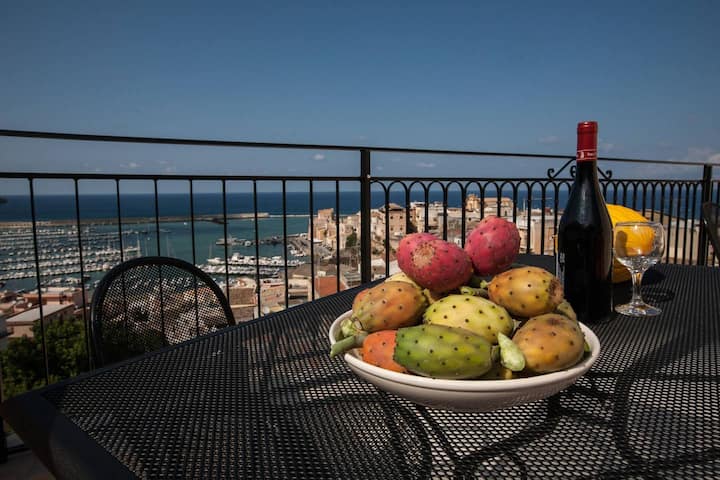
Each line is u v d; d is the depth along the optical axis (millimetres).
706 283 1000
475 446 376
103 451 367
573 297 734
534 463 347
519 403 401
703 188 4211
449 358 368
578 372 397
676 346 609
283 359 589
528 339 384
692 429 392
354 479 331
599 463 344
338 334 494
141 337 918
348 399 471
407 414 436
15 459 1496
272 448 374
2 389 1629
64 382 515
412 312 457
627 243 792
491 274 532
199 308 1043
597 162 749
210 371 549
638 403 447
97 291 871
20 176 1548
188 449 372
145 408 450
